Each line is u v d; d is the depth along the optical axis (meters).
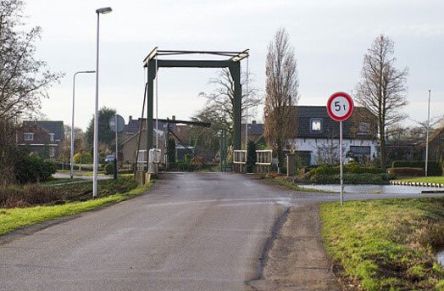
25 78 36.31
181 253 10.50
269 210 16.47
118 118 39.66
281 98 47.38
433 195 21.20
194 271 9.10
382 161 50.44
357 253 9.91
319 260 9.98
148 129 35.00
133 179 36.97
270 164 33.91
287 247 11.11
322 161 58.06
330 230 12.83
